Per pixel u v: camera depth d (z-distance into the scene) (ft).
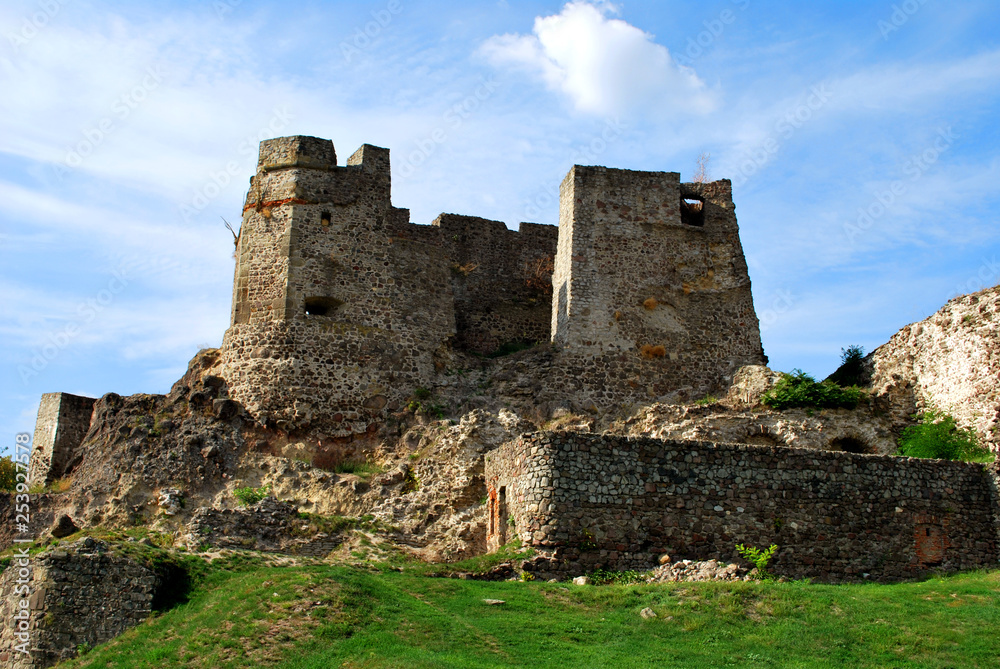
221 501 93.09
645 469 74.23
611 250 111.55
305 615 60.39
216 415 99.04
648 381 107.76
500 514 80.89
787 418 98.22
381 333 105.40
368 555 83.92
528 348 113.70
